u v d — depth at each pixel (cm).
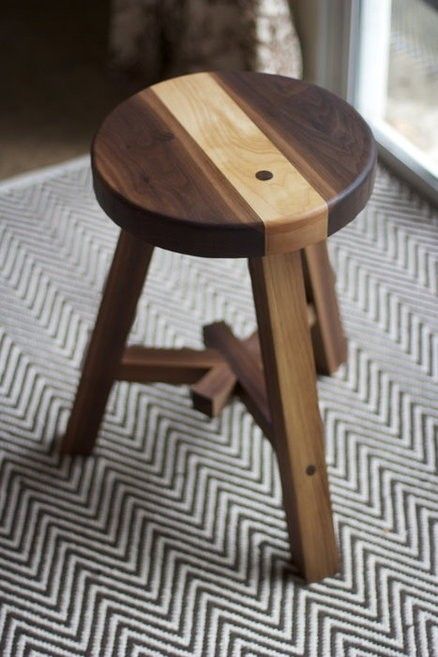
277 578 139
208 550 142
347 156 119
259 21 204
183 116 127
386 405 161
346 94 208
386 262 186
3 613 136
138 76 228
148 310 179
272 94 130
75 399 148
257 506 148
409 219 195
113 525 146
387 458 153
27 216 199
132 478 152
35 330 176
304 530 133
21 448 157
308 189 114
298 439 127
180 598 137
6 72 237
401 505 147
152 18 219
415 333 172
